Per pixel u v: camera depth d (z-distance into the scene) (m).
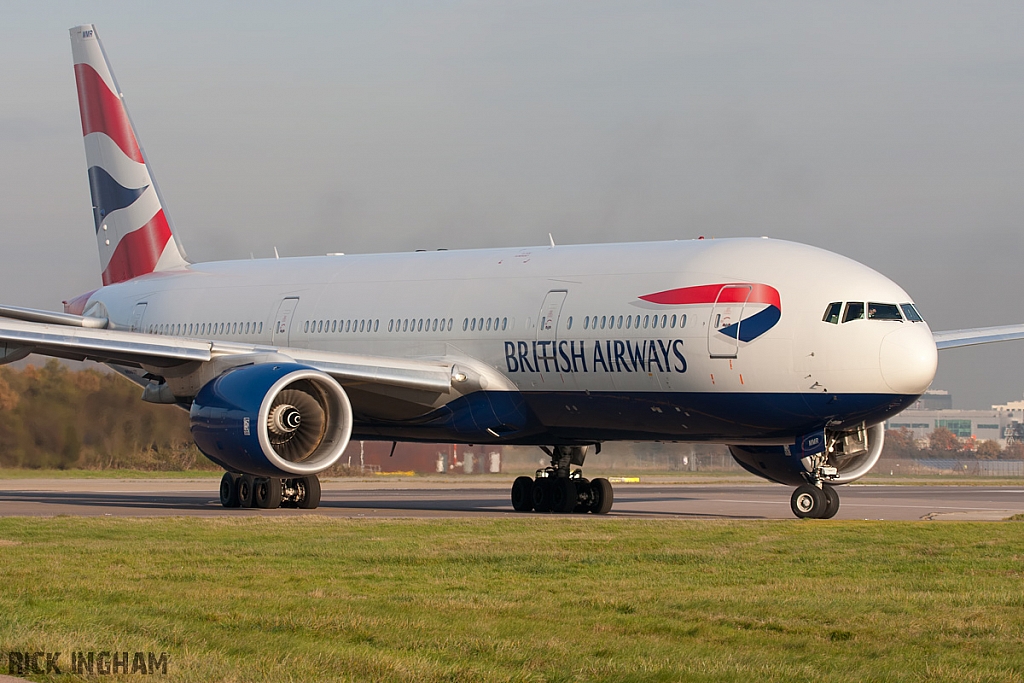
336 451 52.50
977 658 21.66
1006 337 63.50
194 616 24.55
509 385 57.25
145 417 104.56
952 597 27.95
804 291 50.28
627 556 35.03
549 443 59.91
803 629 24.08
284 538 39.38
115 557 33.56
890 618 25.31
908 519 53.31
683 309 51.97
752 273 51.47
